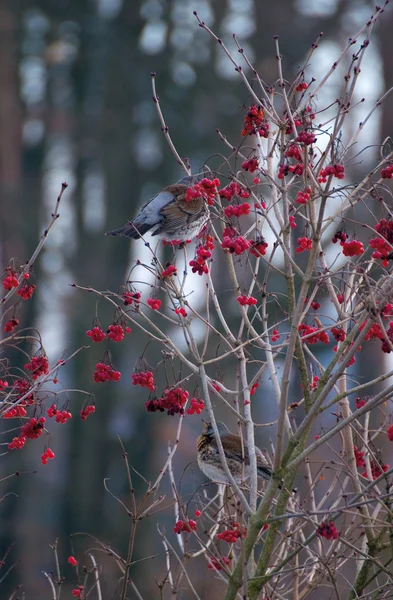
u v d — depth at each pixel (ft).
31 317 79.10
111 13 88.94
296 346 23.40
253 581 21.83
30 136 89.25
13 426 76.95
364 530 24.09
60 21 87.04
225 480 28.27
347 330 25.16
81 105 88.79
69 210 88.74
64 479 83.05
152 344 71.56
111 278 81.56
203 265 23.73
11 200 83.10
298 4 83.46
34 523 79.36
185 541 25.38
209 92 83.10
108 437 79.92
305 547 21.26
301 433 21.68
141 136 85.71
